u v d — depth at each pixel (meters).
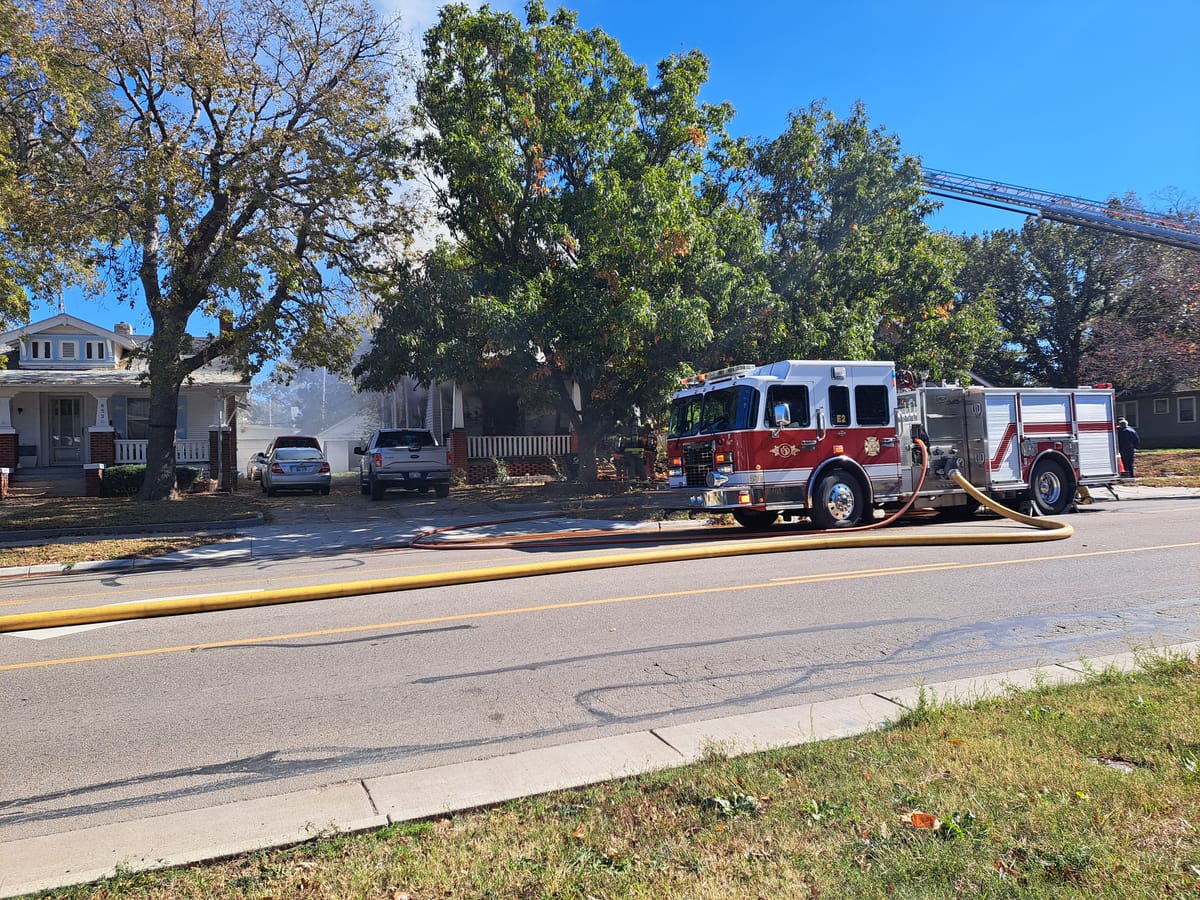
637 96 19.25
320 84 18.27
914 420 13.67
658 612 7.57
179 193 16.48
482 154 17.28
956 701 4.70
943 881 2.81
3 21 14.32
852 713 4.79
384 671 5.97
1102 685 4.89
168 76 16.34
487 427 29.75
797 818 3.35
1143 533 12.41
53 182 16.31
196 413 27.11
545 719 4.93
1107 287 40.28
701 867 3.01
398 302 18.81
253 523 16.97
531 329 17.00
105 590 10.13
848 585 8.66
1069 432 15.52
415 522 17.16
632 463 24.47
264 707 5.27
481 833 3.40
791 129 20.08
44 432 26.03
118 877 3.12
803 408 12.75
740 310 17.95
